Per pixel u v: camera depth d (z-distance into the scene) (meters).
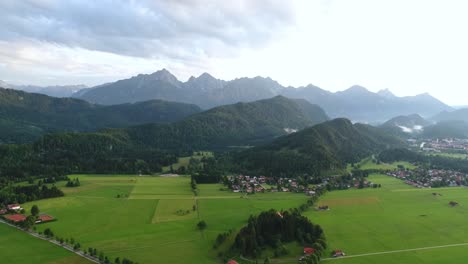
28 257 180.50
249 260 182.38
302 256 186.62
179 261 179.50
